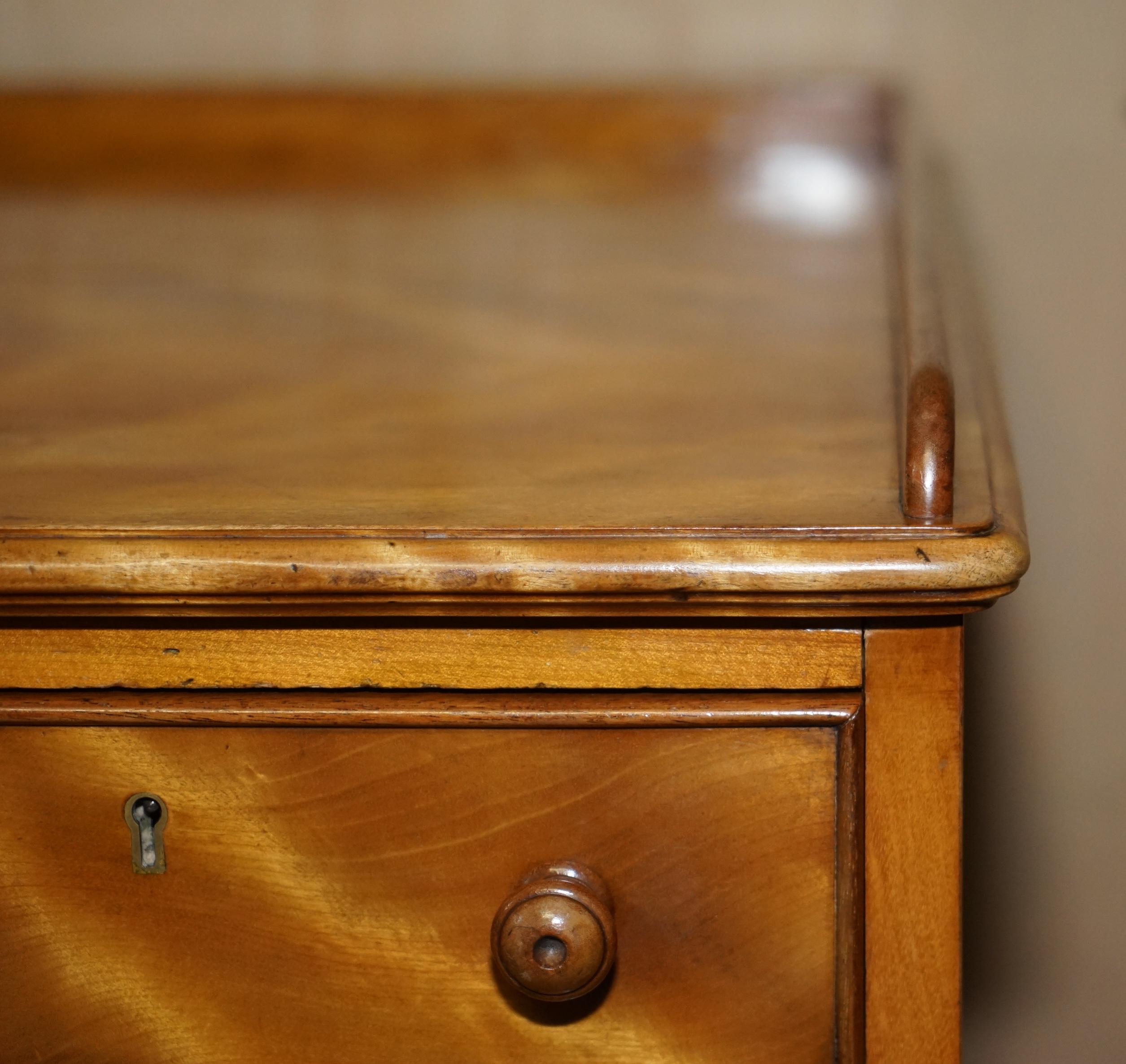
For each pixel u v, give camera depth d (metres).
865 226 1.44
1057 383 1.50
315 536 0.85
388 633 0.87
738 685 0.87
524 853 0.89
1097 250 1.47
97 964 0.91
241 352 1.14
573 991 0.88
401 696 0.88
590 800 0.88
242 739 0.89
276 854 0.89
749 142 1.48
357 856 0.89
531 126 1.51
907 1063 0.89
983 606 0.85
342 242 1.47
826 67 1.50
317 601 0.85
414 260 1.39
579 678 0.87
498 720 0.87
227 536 0.86
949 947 0.88
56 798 0.89
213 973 0.91
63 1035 0.92
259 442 0.98
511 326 1.18
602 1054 0.90
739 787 0.88
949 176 1.34
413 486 0.91
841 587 0.83
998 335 1.51
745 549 0.84
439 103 1.51
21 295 1.29
